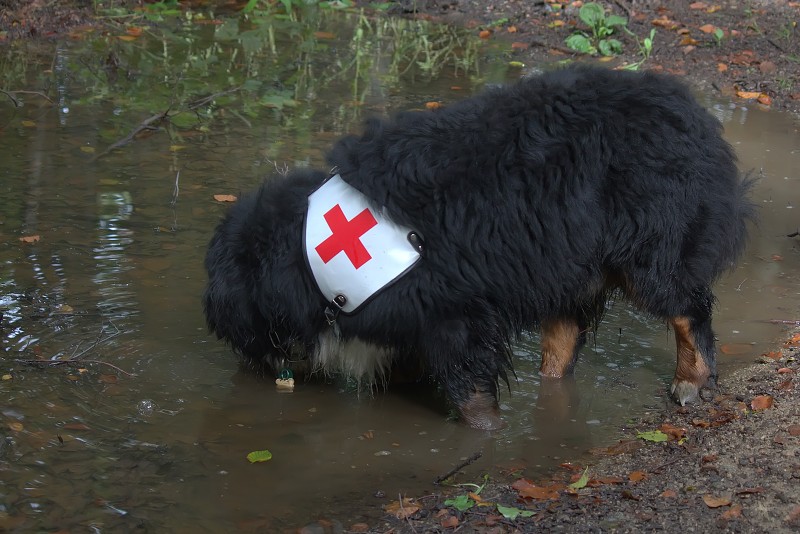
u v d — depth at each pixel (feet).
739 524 7.90
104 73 15.80
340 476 8.73
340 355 9.40
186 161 12.97
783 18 18.79
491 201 8.77
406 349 9.24
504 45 18.25
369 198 8.88
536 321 9.21
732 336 10.34
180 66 16.39
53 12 18.61
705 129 9.10
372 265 8.87
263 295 9.20
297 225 9.12
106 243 11.31
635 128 8.87
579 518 8.11
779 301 10.85
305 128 13.91
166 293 10.63
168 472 8.66
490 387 9.23
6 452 8.71
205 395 9.51
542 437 9.19
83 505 8.30
